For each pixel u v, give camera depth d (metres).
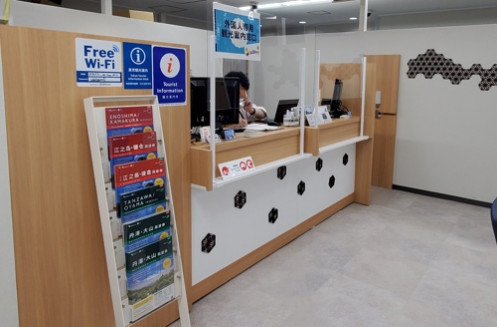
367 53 5.47
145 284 1.98
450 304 2.71
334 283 2.97
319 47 5.81
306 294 2.82
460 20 9.09
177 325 2.46
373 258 3.39
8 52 1.55
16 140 1.61
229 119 2.94
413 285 2.95
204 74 6.17
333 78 4.61
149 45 2.04
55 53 1.68
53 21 4.28
